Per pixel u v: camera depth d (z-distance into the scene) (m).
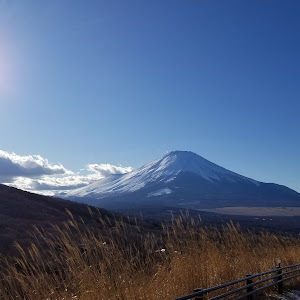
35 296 7.36
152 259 9.41
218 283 10.71
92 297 7.82
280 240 16.84
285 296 12.71
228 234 12.84
